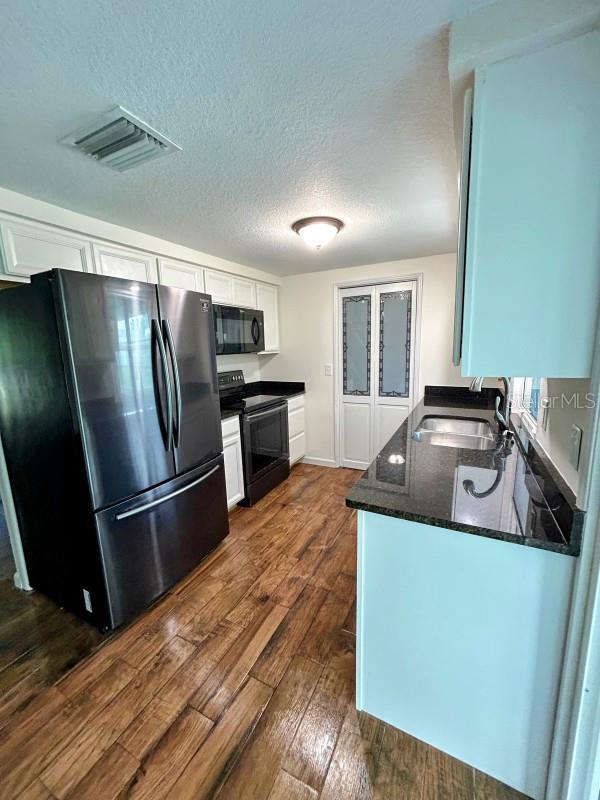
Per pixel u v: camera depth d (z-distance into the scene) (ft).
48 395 5.18
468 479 4.19
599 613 2.64
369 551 3.80
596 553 2.62
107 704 4.40
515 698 3.35
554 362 2.70
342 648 5.15
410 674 3.84
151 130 4.08
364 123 4.07
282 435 11.50
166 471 6.27
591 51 2.35
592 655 2.71
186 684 4.64
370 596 3.90
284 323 13.03
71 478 5.25
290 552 7.63
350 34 2.87
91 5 2.54
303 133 4.22
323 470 12.67
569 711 2.98
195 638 5.39
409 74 3.32
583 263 2.54
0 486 6.40
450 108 3.81
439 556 3.46
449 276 10.28
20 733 4.09
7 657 5.16
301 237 7.67
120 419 5.44
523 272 2.69
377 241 8.67
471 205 2.77
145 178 5.17
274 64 3.17
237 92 3.51
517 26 2.47
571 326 2.62
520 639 3.23
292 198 6.00
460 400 10.19
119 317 5.36
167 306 6.19
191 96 3.55
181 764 3.74
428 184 5.57
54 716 4.27
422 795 3.44
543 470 3.95
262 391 13.34
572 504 2.91
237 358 12.41
